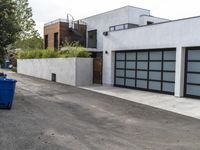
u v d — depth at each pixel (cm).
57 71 2283
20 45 4491
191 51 1486
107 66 2070
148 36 1716
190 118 1028
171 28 1562
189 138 770
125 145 689
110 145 683
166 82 1636
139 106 1250
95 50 3047
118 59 2017
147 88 1770
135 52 1861
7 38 1536
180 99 1451
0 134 727
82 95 1536
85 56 2106
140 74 1825
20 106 1135
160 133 816
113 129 845
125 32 1895
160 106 1256
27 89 1703
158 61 1688
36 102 1252
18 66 3306
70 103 1270
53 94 1534
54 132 773
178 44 1523
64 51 2339
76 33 3181
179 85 1522
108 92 1688
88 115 1034
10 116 941
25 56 3092
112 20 2888
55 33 3256
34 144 661
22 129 786
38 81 2258
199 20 1405
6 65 4088
